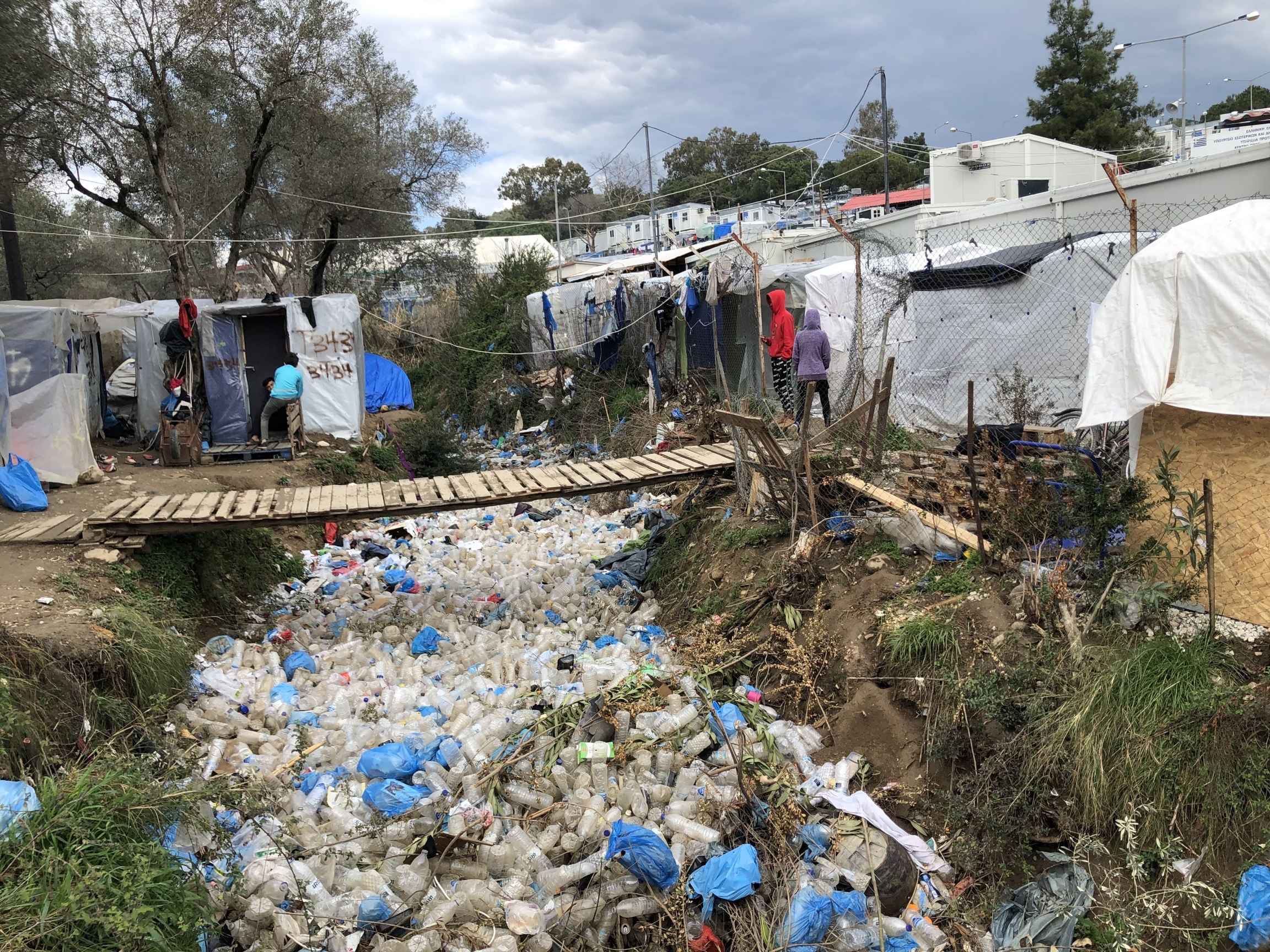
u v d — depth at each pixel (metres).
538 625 8.66
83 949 3.32
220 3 16.83
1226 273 4.93
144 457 13.62
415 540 12.59
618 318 18.45
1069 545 5.96
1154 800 4.39
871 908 4.49
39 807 3.82
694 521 9.64
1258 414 4.85
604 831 4.78
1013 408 9.21
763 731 5.71
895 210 30.02
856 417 8.23
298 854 4.59
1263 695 4.41
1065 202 14.34
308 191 21.80
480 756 5.49
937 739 5.24
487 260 37.75
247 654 7.78
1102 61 32.72
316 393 15.67
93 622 6.24
